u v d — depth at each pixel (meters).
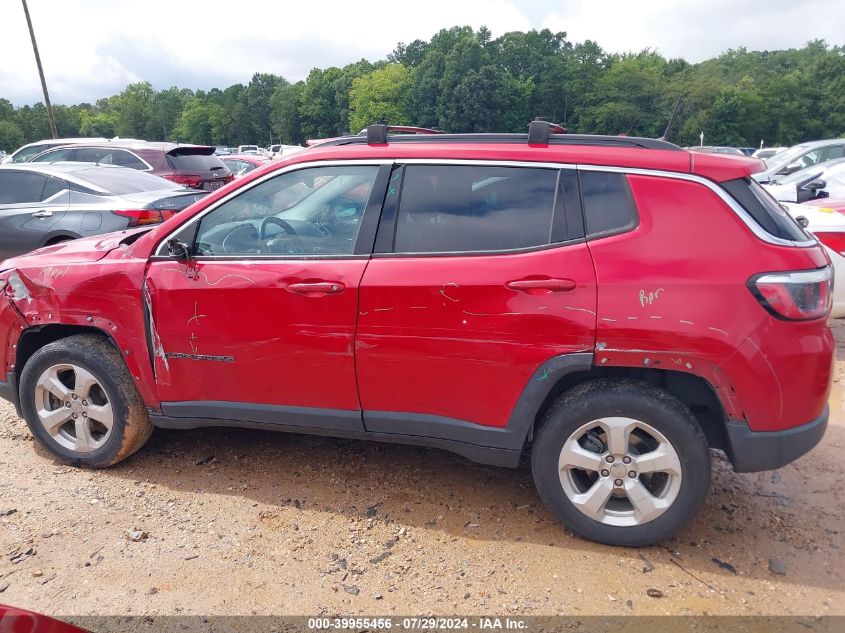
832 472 3.68
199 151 12.11
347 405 3.20
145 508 3.32
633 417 2.80
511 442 2.99
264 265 3.21
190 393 3.43
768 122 84.69
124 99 147.38
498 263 2.89
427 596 2.67
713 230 2.71
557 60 97.38
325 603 2.63
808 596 2.65
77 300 3.53
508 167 2.99
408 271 2.99
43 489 3.50
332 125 115.19
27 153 13.80
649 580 2.76
